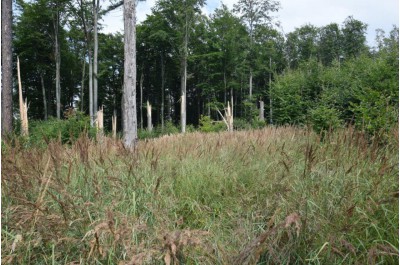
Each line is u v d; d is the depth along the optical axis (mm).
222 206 3779
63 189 3025
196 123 43875
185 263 2375
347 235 2486
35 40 28422
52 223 2588
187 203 3775
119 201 3189
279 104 12867
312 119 9125
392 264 2303
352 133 3992
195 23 28328
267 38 32281
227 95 40062
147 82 40156
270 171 4148
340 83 12031
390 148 3512
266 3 28750
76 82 37062
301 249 2439
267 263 2367
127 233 2438
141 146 5398
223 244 2740
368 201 2703
